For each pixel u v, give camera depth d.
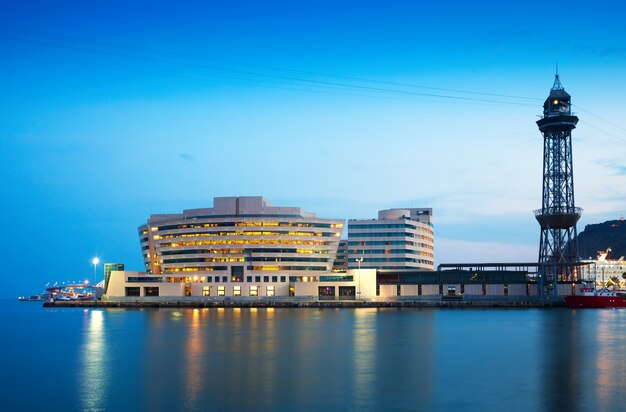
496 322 166.88
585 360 91.38
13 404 65.69
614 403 62.66
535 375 78.19
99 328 156.25
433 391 68.69
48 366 89.81
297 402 64.06
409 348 106.12
